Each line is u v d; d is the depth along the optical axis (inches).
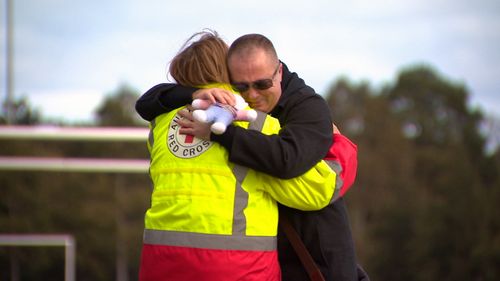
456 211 5260.8
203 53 328.5
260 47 323.3
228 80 328.5
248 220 308.8
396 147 6407.5
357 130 6850.4
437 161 6363.2
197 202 306.8
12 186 4520.2
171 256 307.0
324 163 319.0
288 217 334.0
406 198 5989.2
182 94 324.8
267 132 318.7
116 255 5246.1
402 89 7436.0
